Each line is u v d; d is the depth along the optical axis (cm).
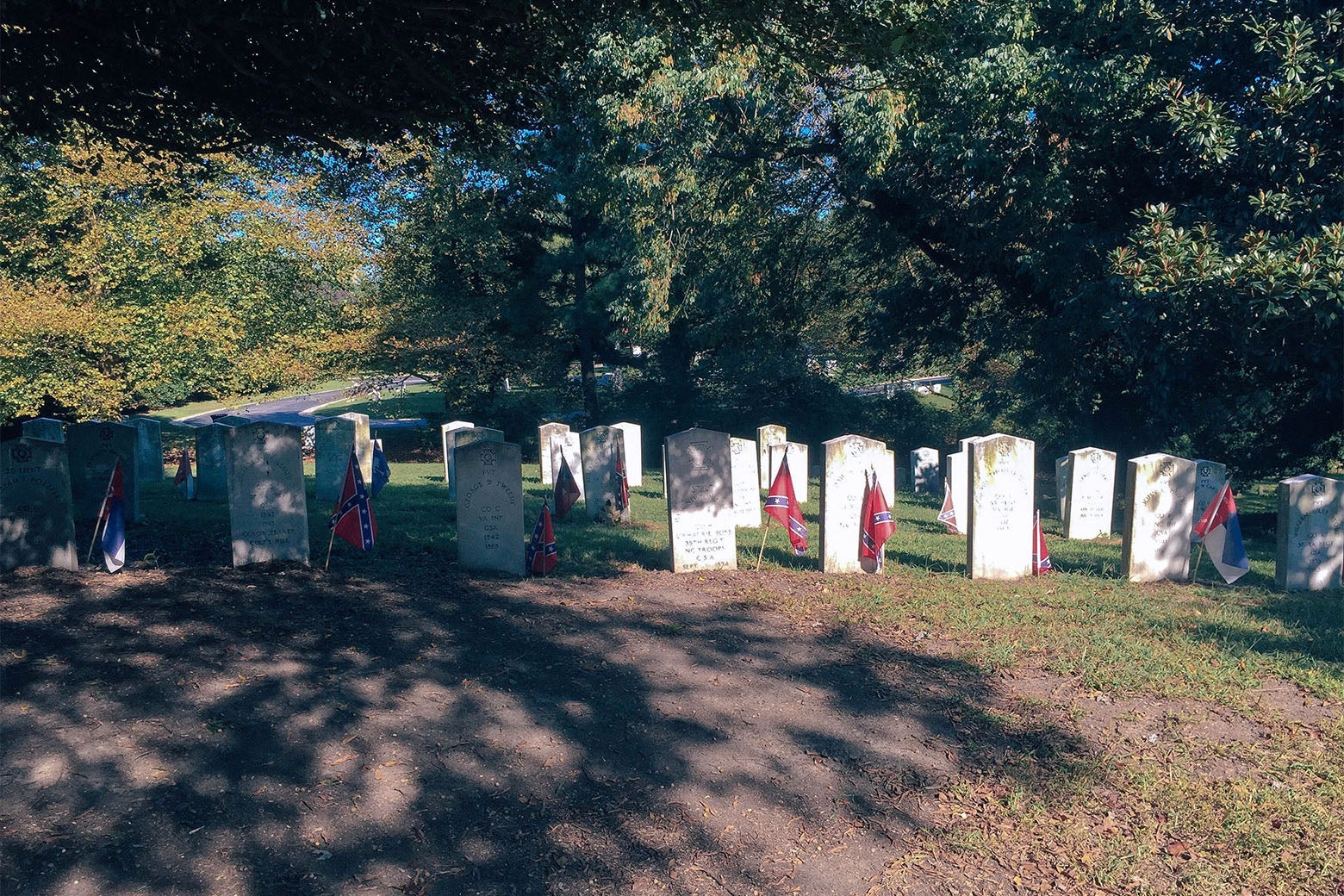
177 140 962
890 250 2598
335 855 500
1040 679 777
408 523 1430
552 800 568
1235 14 1570
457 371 3756
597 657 789
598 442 1606
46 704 619
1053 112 1844
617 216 2859
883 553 1202
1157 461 1159
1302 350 1591
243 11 718
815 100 2197
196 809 522
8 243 2542
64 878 458
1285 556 1130
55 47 793
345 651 757
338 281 3281
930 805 581
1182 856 535
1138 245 1562
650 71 1080
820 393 4006
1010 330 2495
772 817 564
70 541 973
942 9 1647
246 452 1015
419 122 976
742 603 974
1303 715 710
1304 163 1509
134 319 2577
